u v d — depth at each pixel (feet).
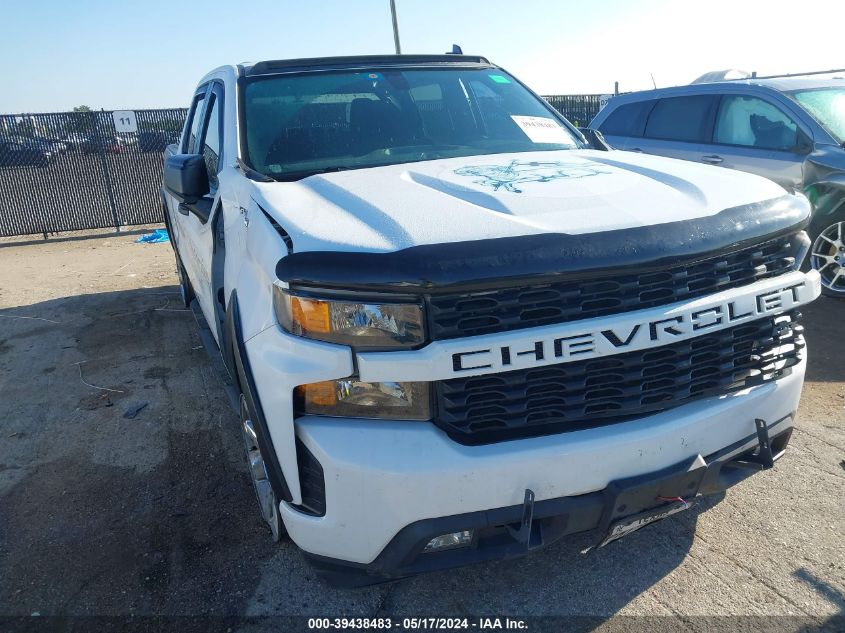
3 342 19.15
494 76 13.15
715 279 7.24
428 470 6.47
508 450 6.59
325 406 6.83
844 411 12.75
